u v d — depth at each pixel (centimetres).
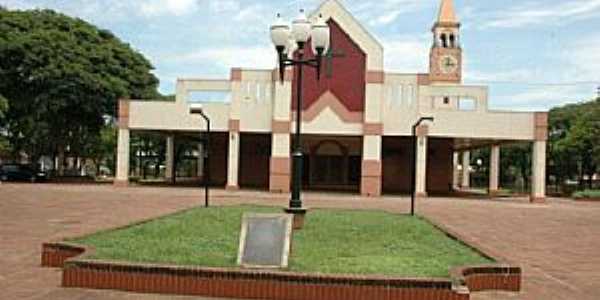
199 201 2642
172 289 854
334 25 3738
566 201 4162
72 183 4281
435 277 841
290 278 836
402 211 2372
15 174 4369
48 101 4066
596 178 6431
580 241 1753
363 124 3706
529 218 2484
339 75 3731
